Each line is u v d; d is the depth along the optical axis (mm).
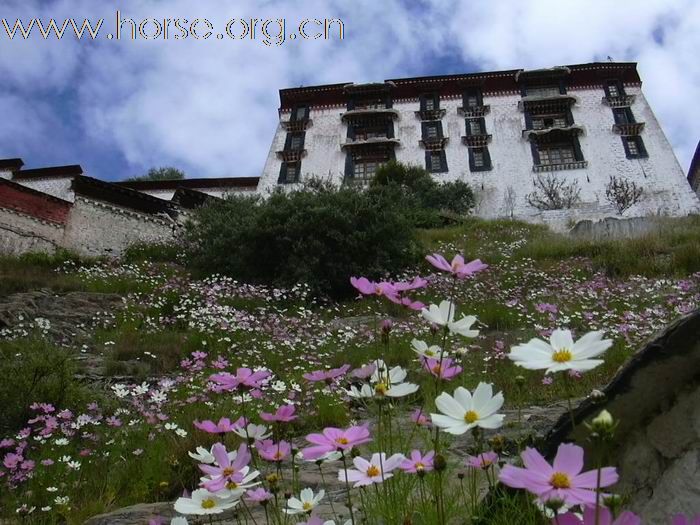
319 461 1548
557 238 18391
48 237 22141
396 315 9953
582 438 1765
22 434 4590
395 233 14594
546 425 3922
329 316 11414
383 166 31719
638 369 1705
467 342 7559
